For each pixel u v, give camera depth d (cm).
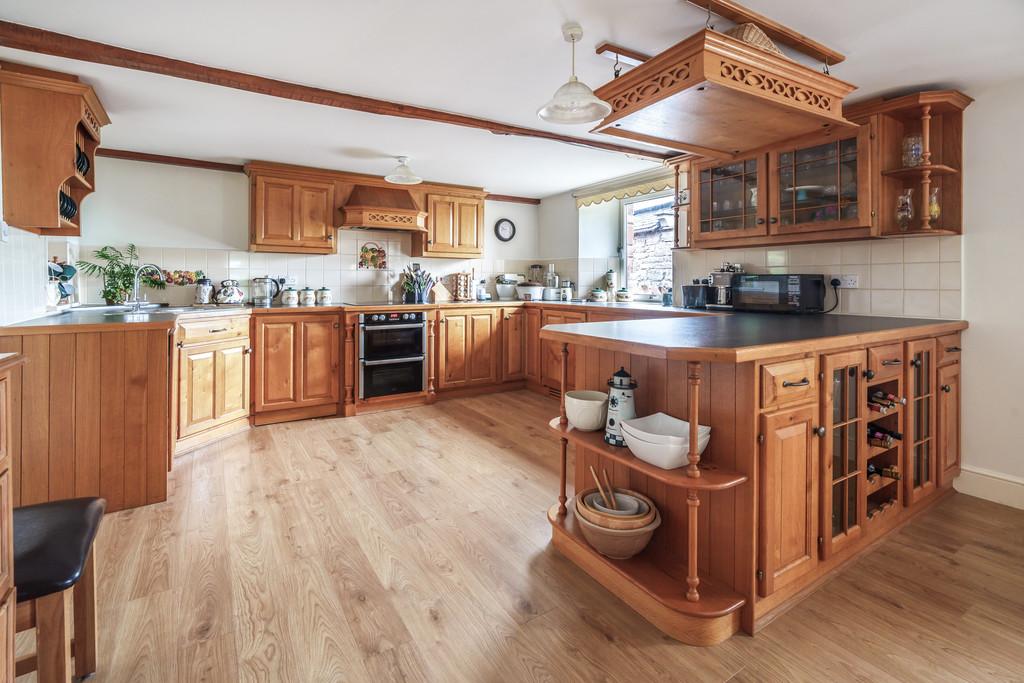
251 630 159
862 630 162
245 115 304
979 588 184
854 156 272
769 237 314
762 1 184
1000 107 252
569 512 219
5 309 222
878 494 233
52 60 226
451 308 476
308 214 439
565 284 543
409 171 385
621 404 182
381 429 384
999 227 254
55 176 242
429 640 156
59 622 116
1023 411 249
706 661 148
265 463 308
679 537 180
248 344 381
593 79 255
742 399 159
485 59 234
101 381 238
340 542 213
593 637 158
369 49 224
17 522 126
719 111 210
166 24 202
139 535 218
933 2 183
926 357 240
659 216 489
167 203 404
